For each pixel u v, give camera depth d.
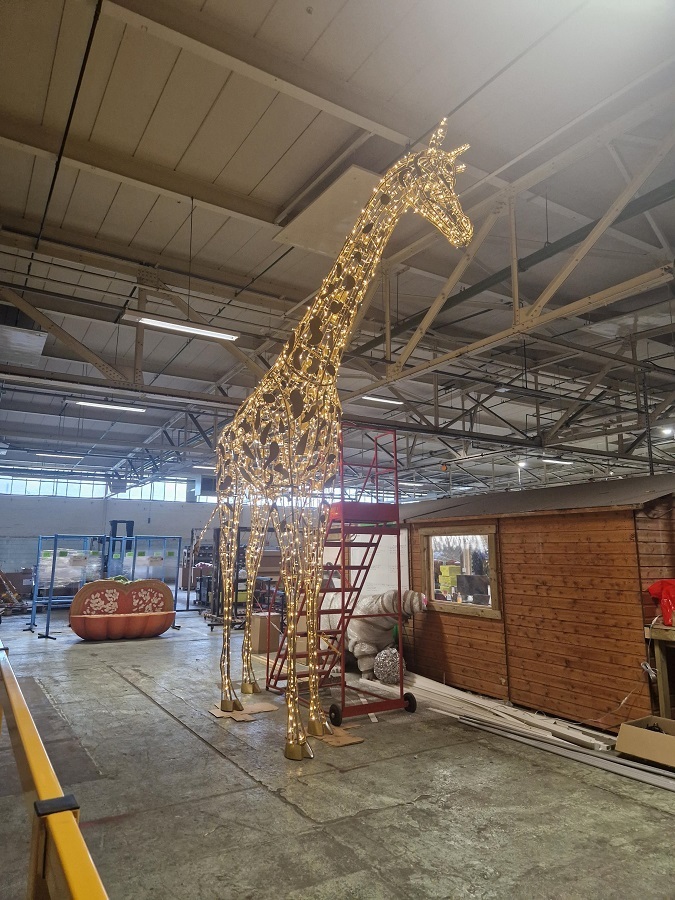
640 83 3.50
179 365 9.27
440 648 6.39
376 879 2.53
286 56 3.43
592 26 3.23
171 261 5.91
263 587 12.41
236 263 6.07
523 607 5.57
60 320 7.34
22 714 1.57
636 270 6.01
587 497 5.39
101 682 6.46
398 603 5.50
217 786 3.55
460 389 10.02
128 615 9.53
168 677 6.73
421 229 5.39
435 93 3.73
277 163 4.46
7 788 3.46
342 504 5.03
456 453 11.36
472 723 4.90
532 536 5.57
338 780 3.65
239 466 5.02
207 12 3.15
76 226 5.31
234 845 2.82
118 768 3.85
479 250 5.73
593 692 4.88
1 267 5.93
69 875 0.84
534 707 5.32
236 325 7.46
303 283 6.54
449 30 3.27
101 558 11.85
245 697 5.75
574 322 7.12
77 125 4.05
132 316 4.97
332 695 5.89
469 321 7.42
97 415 12.24
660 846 2.84
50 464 17.08
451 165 3.73
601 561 4.96
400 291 6.71
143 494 20.14
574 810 3.24
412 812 3.19
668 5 3.06
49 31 3.31
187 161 4.43
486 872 2.59
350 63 3.48
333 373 4.20
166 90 3.75
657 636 4.42
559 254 5.63
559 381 9.36
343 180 4.30
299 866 2.63
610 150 3.89
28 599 15.11
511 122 4.02
